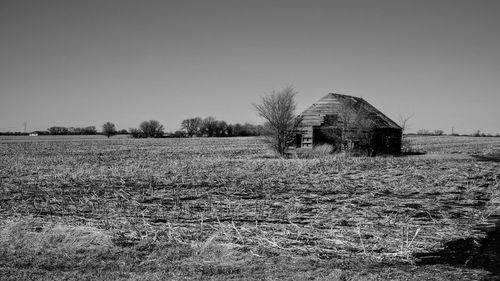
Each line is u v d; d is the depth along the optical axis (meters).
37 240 11.06
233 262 9.62
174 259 9.87
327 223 13.50
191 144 78.00
